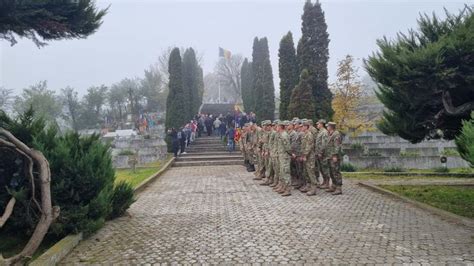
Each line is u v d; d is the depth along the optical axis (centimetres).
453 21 1030
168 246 715
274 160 1415
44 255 632
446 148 2450
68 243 704
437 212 941
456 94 1048
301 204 1102
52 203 762
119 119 6769
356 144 2630
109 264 627
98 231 838
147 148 2853
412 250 651
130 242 751
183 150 2797
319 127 1374
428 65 901
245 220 905
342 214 953
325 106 2142
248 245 704
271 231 797
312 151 1271
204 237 768
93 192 819
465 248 655
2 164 762
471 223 816
